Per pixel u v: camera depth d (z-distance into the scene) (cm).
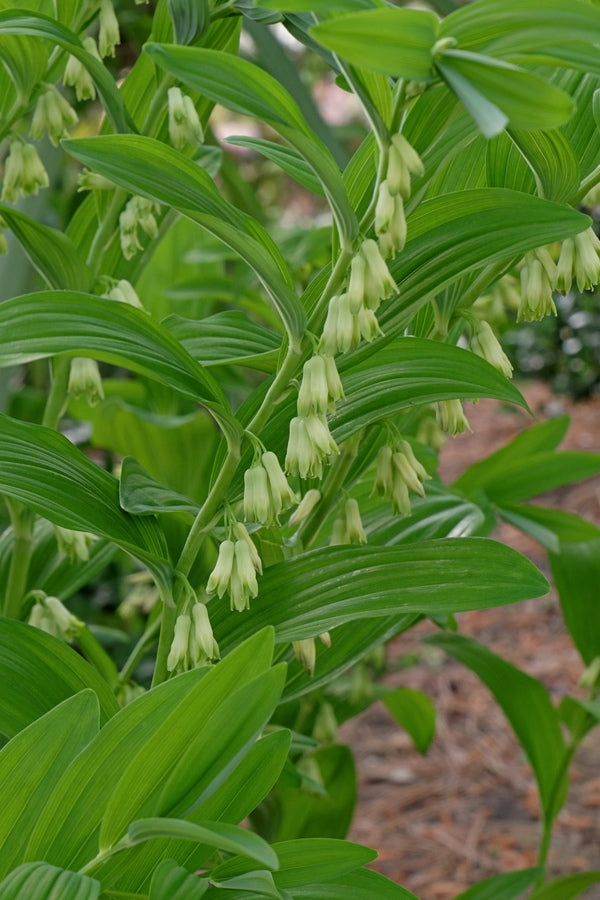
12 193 85
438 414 81
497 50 63
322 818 127
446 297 80
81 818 70
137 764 67
